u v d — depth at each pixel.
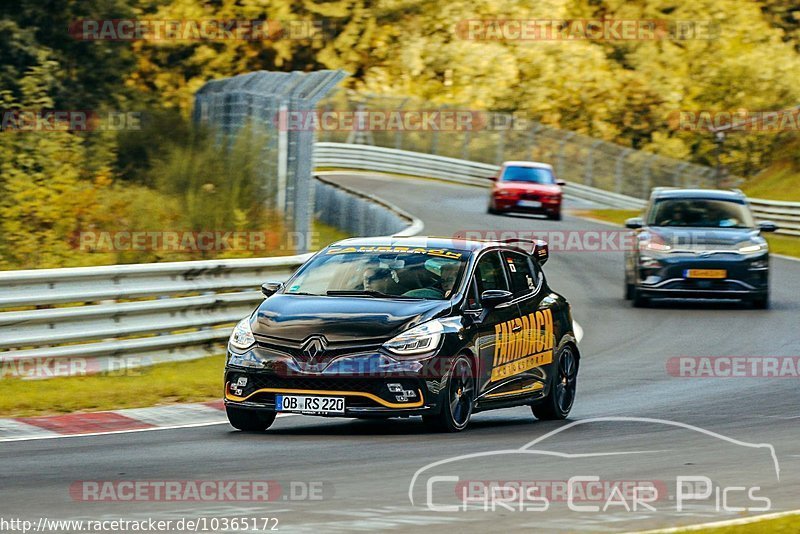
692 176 199.12
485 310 36.22
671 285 68.44
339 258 37.50
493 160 189.38
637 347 56.34
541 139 190.12
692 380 47.22
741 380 47.16
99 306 44.50
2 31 97.62
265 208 73.50
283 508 23.55
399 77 176.88
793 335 59.44
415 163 184.12
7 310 48.62
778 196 160.00
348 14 167.12
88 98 105.12
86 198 74.12
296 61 164.50
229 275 50.81
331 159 180.50
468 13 191.75
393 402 33.31
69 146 85.81
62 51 105.88
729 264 67.94
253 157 76.19
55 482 26.25
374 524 22.16
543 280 40.41
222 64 145.88
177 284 48.06
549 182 123.69
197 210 72.62
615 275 86.62
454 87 185.75
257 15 148.50
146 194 75.88
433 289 35.75
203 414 38.03
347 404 33.25
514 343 37.19
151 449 31.09
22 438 32.88
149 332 46.44
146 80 142.88
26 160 79.81
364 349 33.44
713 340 58.16
